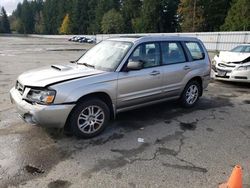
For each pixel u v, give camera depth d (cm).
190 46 621
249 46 1042
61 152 402
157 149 418
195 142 446
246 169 366
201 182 334
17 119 529
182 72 584
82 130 442
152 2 6775
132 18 7975
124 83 475
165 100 572
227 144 442
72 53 2425
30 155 391
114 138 455
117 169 359
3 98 688
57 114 405
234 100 725
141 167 365
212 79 1039
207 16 5744
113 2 9062
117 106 482
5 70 1198
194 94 641
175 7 6969
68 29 10538
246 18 4406
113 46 527
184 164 375
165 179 338
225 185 321
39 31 13538
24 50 2731
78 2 10138
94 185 325
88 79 435
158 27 6981
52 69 481
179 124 527
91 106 443
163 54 552
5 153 394
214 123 538
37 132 468
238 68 887
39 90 408
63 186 322
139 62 474
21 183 326
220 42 2939
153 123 529
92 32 9438
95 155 396
